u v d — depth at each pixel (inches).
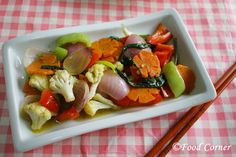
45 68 22.1
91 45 23.2
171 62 22.8
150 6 27.3
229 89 24.6
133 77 22.7
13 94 20.9
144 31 24.7
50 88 21.5
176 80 22.1
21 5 26.3
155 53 23.3
